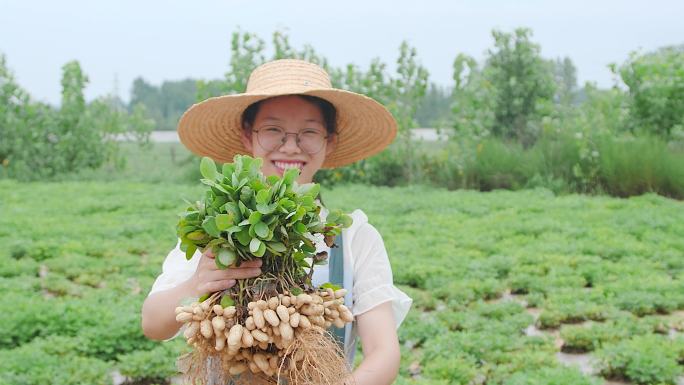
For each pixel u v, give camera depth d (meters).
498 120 23.12
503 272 11.26
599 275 10.66
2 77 23.23
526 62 22.64
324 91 3.03
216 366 2.66
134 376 7.25
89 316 8.40
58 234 13.91
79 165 24.20
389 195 18.39
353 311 2.92
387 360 2.82
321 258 2.69
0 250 12.34
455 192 18.86
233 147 3.51
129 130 30.09
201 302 2.58
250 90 3.17
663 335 8.55
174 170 24.55
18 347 7.78
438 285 10.42
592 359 7.63
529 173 19.48
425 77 20.84
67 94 23.89
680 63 19.97
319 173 20.64
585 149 18.78
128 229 14.33
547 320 8.93
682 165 17.81
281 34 21.27
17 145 23.12
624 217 14.62
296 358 2.51
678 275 10.79
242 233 2.49
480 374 7.21
